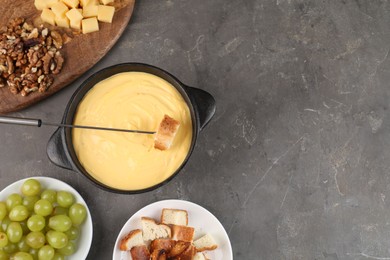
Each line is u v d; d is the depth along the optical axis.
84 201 0.71
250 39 0.79
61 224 0.68
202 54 0.78
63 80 0.74
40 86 0.73
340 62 0.79
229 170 0.76
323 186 0.76
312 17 0.80
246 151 0.76
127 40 0.78
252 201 0.75
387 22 0.80
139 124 0.67
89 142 0.67
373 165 0.77
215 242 0.72
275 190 0.76
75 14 0.74
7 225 0.70
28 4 0.77
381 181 0.77
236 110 0.77
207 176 0.76
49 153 0.66
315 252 0.75
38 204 0.68
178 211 0.71
